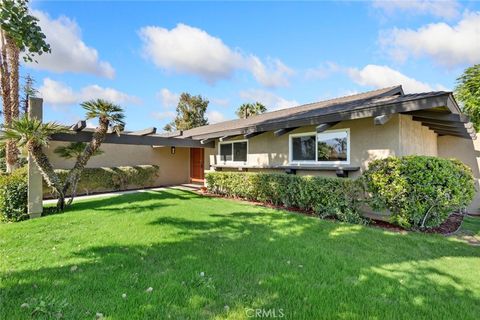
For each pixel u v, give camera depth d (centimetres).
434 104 540
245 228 581
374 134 738
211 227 587
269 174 902
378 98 851
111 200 982
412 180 577
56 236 516
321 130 757
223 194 1135
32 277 332
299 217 689
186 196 1104
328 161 852
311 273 357
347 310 271
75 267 361
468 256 435
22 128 658
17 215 701
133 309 265
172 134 1486
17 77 967
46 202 966
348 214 662
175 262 386
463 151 998
